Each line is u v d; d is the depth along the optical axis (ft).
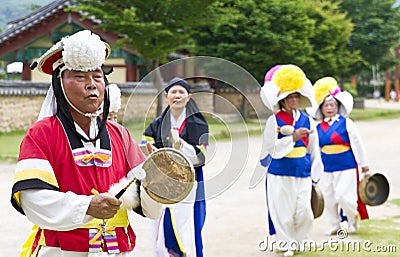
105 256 14.35
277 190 28.71
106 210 13.43
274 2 108.47
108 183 14.62
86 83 14.25
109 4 85.30
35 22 104.06
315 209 30.04
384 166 59.57
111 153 14.89
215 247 29.45
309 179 29.09
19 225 33.73
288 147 28.12
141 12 86.17
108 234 14.53
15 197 13.65
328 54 124.88
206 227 33.65
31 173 13.62
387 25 163.53
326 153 32.96
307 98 29.25
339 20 132.98
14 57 108.27
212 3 84.38
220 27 104.73
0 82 85.61
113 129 15.51
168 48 88.38
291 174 28.58
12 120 88.79
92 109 14.39
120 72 104.83
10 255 27.63
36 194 13.52
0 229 32.73
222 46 105.19
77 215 13.33
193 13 85.05
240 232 32.48
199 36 107.65
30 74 108.06
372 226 34.06
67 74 14.32
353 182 32.55
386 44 162.61
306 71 123.44
